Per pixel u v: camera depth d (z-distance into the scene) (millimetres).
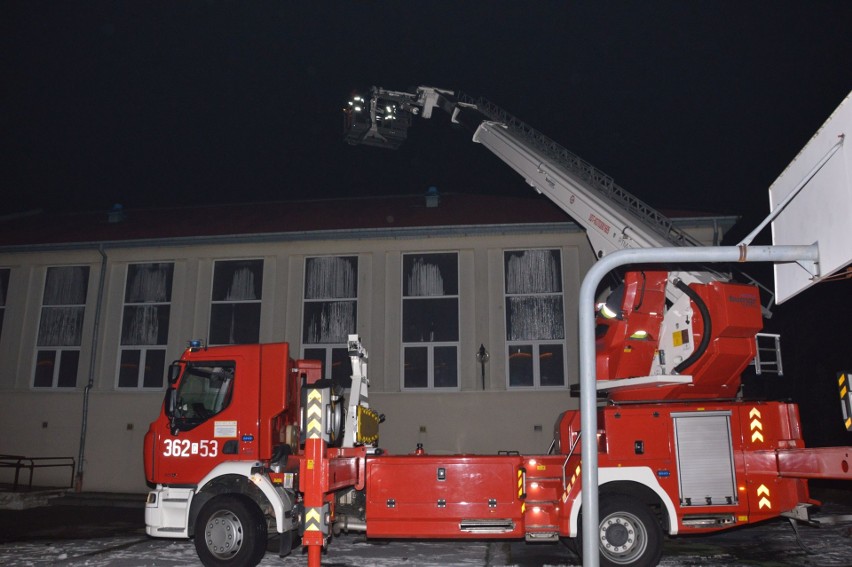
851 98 3809
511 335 15602
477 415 15195
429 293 16031
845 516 7996
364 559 8945
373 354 15836
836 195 3904
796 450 7848
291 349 16250
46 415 16922
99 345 17109
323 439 7633
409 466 8641
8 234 19391
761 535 10500
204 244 17125
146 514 8695
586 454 4090
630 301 8930
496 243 16047
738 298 8453
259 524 8414
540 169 11328
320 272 16594
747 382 9383
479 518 8461
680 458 8234
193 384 9102
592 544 4023
